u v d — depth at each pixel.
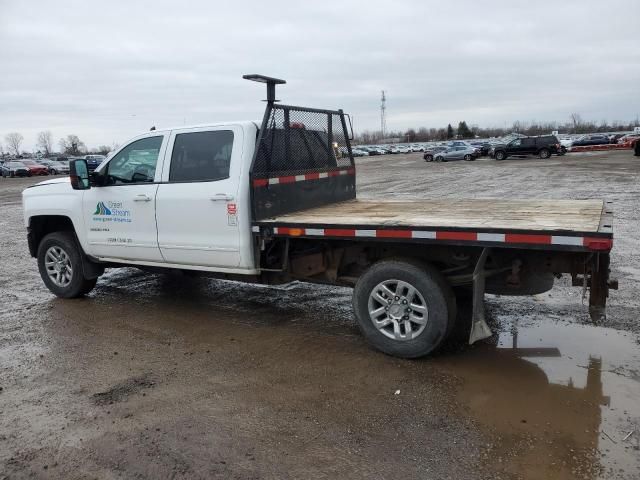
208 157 5.47
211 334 5.49
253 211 5.22
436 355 4.77
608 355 4.62
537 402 3.85
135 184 5.97
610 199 14.74
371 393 4.09
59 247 6.80
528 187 19.33
